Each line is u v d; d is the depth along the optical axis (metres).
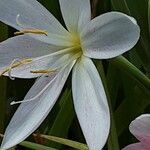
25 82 0.55
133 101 0.50
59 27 0.42
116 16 0.36
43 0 0.52
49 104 0.41
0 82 0.52
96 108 0.38
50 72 0.42
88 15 0.39
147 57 0.49
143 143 0.39
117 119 0.51
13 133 0.41
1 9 0.42
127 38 0.35
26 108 0.42
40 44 0.43
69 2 0.40
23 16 0.42
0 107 0.52
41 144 0.49
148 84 0.43
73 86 0.40
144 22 0.48
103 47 0.38
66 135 0.50
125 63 0.42
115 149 0.43
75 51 0.42
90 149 0.36
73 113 0.50
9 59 0.43
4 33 0.51
